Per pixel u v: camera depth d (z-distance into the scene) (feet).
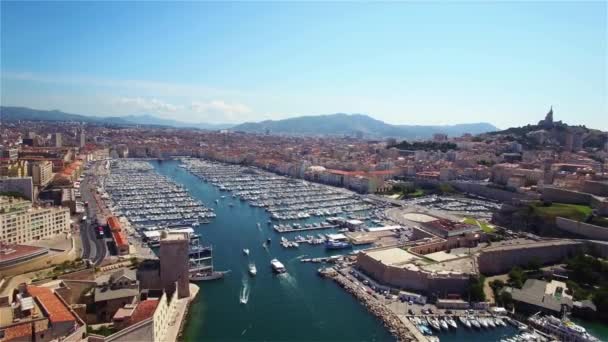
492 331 551.59
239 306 616.80
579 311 590.14
